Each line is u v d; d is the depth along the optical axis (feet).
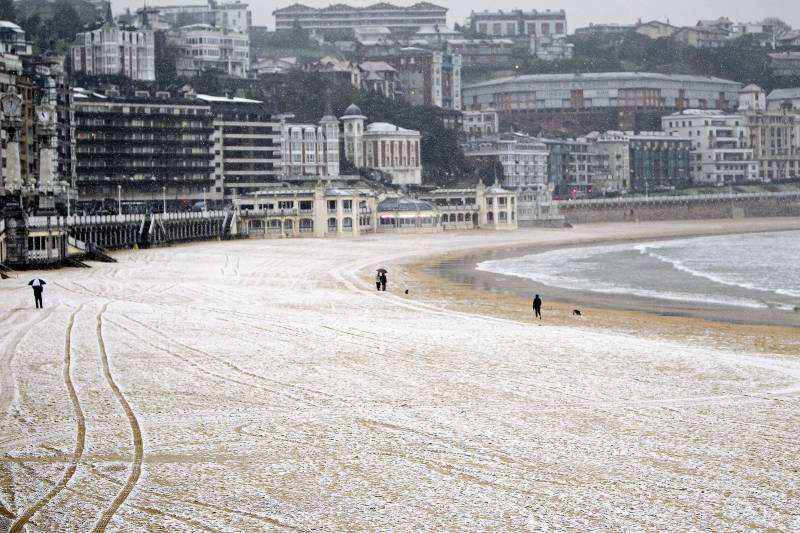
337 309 422.82
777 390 244.83
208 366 272.51
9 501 167.73
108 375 258.78
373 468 185.57
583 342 317.01
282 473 182.60
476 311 434.30
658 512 165.37
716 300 490.49
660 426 212.23
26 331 331.16
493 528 159.74
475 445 199.11
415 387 248.11
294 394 239.71
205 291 496.23
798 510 165.58
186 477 179.93
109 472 182.09
